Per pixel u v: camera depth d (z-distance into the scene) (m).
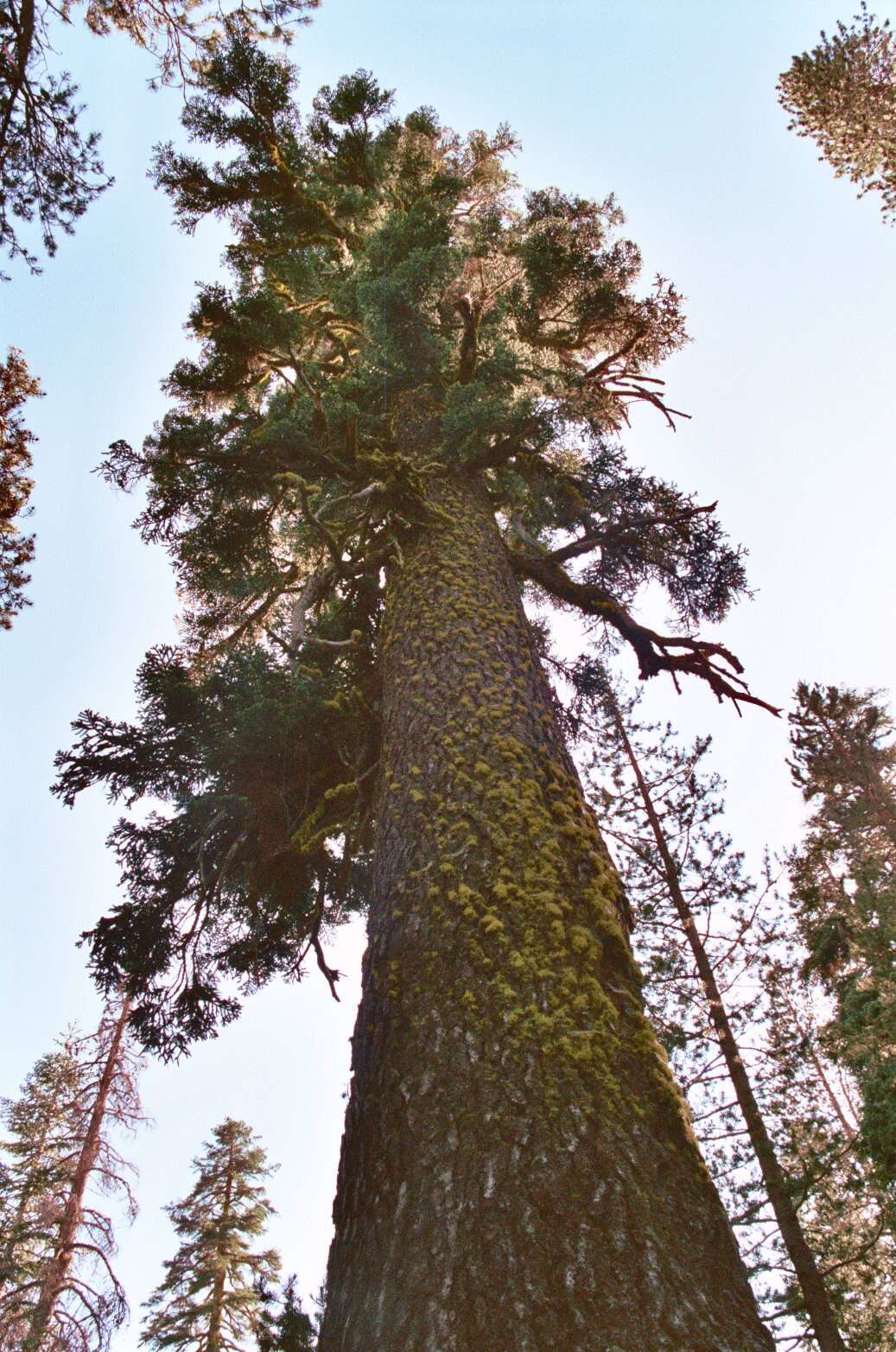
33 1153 18.91
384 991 3.94
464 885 4.16
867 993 12.53
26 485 9.58
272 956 8.64
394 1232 2.98
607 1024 3.54
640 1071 3.42
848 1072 12.41
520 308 11.33
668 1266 2.70
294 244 12.41
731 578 9.02
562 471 9.52
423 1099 3.35
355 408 8.34
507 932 3.88
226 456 8.48
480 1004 3.60
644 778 12.98
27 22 7.92
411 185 12.89
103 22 10.16
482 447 8.96
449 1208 2.94
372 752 7.36
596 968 3.76
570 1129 3.11
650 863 12.20
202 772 7.19
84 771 7.12
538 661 6.29
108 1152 16.84
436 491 8.31
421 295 9.48
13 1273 16.27
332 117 13.05
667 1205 2.93
